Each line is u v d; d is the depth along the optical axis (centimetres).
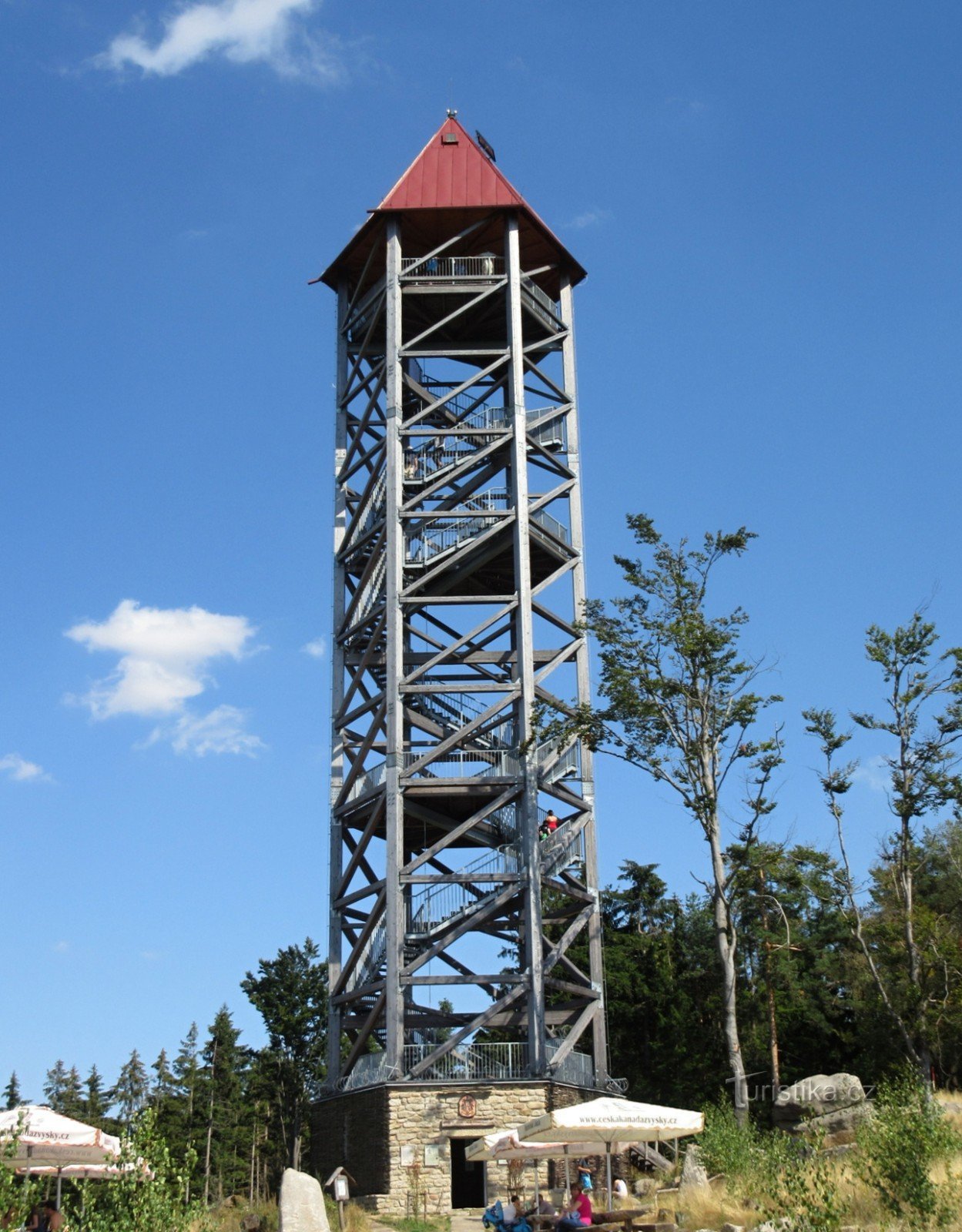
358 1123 3750
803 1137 2647
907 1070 3503
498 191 4475
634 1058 5516
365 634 4338
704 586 3866
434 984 3744
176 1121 7519
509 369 4331
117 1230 1641
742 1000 5284
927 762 4059
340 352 4641
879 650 4109
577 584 4309
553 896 5725
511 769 3984
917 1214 1962
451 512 4106
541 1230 2522
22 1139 2317
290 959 6838
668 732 3706
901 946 4441
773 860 3884
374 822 3944
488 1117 3578
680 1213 2402
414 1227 3142
